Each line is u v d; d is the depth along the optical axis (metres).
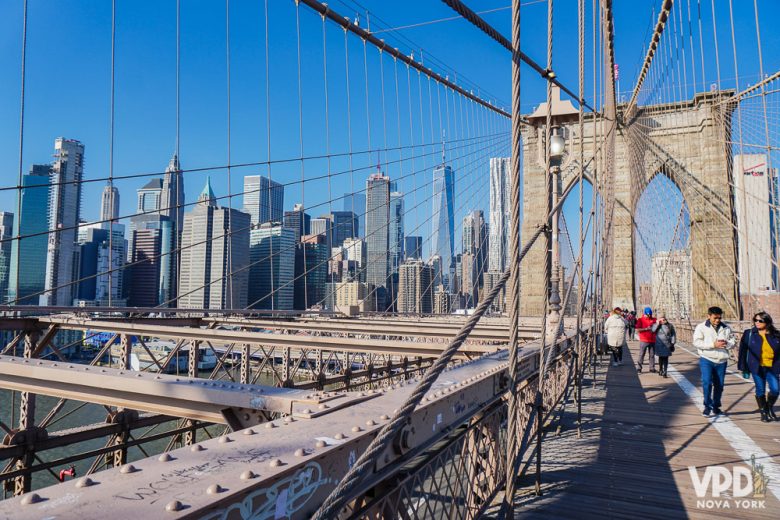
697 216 35.75
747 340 7.38
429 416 2.33
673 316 32.56
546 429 6.62
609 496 4.27
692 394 9.37
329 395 2.34
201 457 1.42
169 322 13.41
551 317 8.45
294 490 1.39
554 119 12.97
